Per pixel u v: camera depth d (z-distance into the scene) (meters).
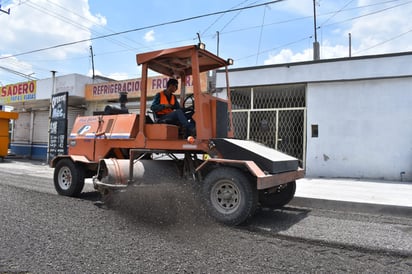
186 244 4.01
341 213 6.21
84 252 3.66
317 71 11.07
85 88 16.56
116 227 4.66
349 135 10.67
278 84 11.64
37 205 5.99
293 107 11.77
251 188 4.86
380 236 4.60
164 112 6.24
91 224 4.79
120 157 6.73
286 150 11.73
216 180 5.07
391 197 6.98
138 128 6.43
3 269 3.16
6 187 8.04
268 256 3.68
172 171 6.16
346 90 10.77
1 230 4.40
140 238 4.20
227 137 6.07
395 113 10.11
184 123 5.72
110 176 5.84
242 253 3.75
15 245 3.85
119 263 3.36
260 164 5.00
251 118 12.49
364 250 3.99
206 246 3.95
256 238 4.36
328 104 11.00
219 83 12.45
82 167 7.15
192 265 3.35
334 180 10.02
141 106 6.06
